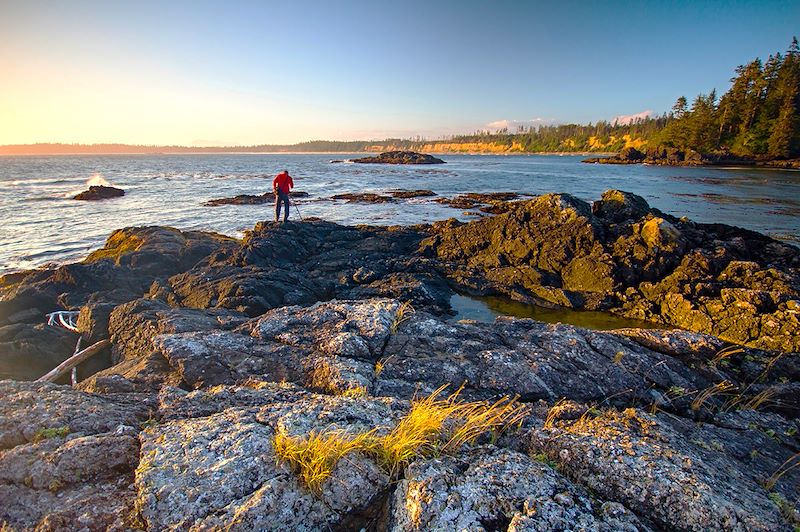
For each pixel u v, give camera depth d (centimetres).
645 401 498
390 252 1647
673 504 284
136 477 280
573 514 264
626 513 273
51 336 768
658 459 316
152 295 1209
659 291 1197
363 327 585
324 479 284
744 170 6384
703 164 7488
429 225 1969
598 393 499
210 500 264
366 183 5281
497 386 489
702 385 539
